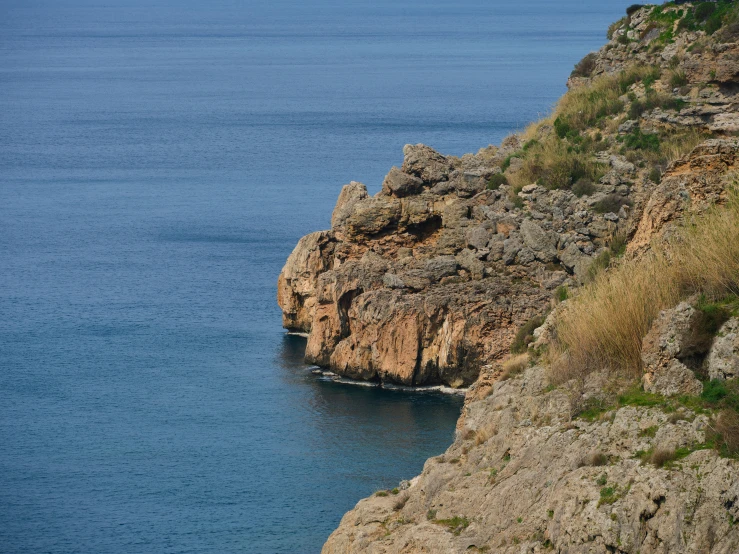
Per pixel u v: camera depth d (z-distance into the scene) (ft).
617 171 258.37
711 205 104.99
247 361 269.85
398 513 107.04
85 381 260.83
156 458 211.00
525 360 116.67
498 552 87.20
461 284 249.96
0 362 277.03
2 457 214.69
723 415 79.87
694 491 75.31
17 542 179.22
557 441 91.30
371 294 249.96
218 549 173.68
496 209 263.49
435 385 245.65
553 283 245.86
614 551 77.25
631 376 93.76
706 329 87.20
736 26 263.49
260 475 200.75
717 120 252.42
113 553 174.81
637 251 111.45
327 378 253.85
